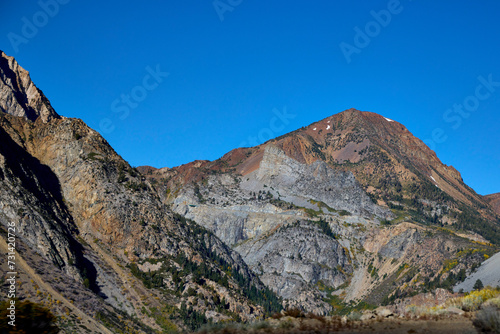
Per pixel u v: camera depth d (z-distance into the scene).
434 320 30.08
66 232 145.88
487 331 25.73
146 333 109.75
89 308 104.62
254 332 28.81
